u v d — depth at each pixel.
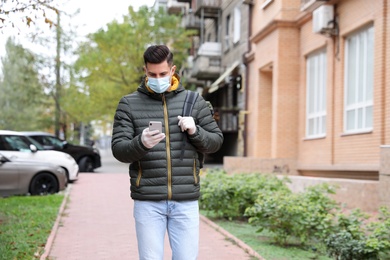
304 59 16.20
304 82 16.20
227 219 10.08
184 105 3.79
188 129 3.62
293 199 7.53
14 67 33.53
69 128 35.22
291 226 7.20
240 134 22.81
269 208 7.29
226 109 23.45
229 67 25.62
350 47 13.48
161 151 3.67
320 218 6.95
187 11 34.00
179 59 28.56
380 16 11.56
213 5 28.05
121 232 8.41
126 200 12.62
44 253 6.59
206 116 3.89
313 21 14.33
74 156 21.03
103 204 11.88
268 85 19.16
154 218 3.71
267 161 16.19
